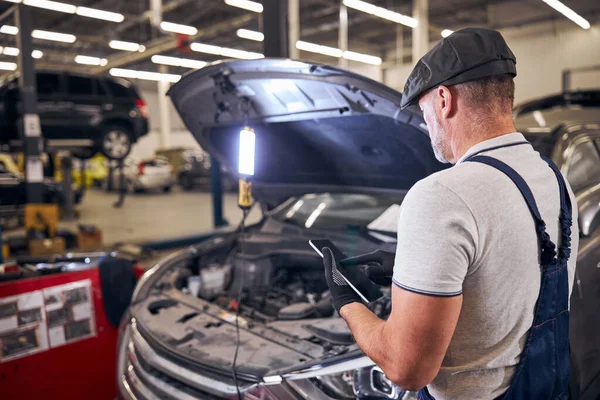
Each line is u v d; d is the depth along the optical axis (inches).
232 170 119.4
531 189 37.4
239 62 79.0
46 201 368.2
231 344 73.2
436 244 34.4
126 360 85.4
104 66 605.0
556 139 103.9
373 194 105.5
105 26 620.4
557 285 38.7
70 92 357.1
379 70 807.7
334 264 46.1
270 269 108.3
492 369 37.7
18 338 102.8
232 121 98.7
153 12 306.8
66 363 109.3
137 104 386.3
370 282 45.1
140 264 219.0
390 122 75.0
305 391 62.4
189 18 601.0
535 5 610.9
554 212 39.1
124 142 385.7
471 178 35.7
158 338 77.2
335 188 111.6
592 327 84.7
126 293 118.5
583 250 84.3
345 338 70.9
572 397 79.4
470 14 651.5
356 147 91.8
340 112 80.0
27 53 250.7
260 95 86.3
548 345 38.6
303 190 118.3
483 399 38.0
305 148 101.4
